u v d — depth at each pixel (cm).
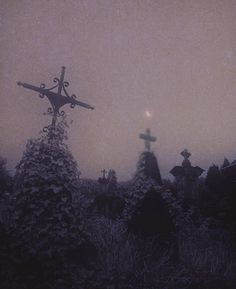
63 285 304
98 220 513
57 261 338
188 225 623
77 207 390
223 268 426
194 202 860
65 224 362
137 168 531
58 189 366
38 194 366
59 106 493
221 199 804
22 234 348
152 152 540
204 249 513
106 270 361
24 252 322
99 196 686
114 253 394
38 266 313
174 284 353
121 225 493
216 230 653
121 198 697
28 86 477
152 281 352
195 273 395
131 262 381
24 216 361
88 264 365
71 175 402
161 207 474
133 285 339
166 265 400
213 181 940
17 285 282
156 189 502
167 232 454
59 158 399
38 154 392
